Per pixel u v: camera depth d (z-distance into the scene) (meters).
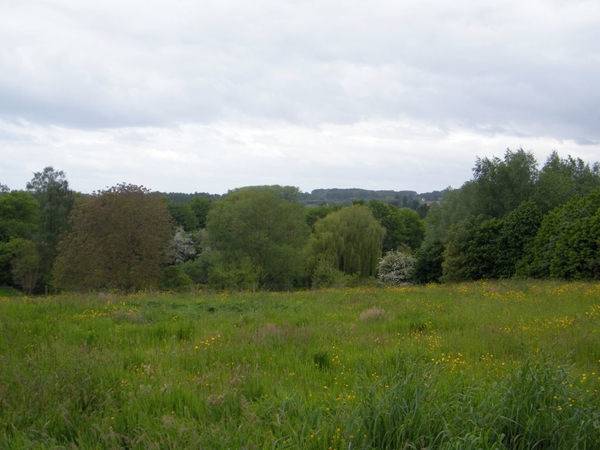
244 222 47.28
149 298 16.44
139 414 5.12
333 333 10.27
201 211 79.00
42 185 58.12
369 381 5.83
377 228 56.34
